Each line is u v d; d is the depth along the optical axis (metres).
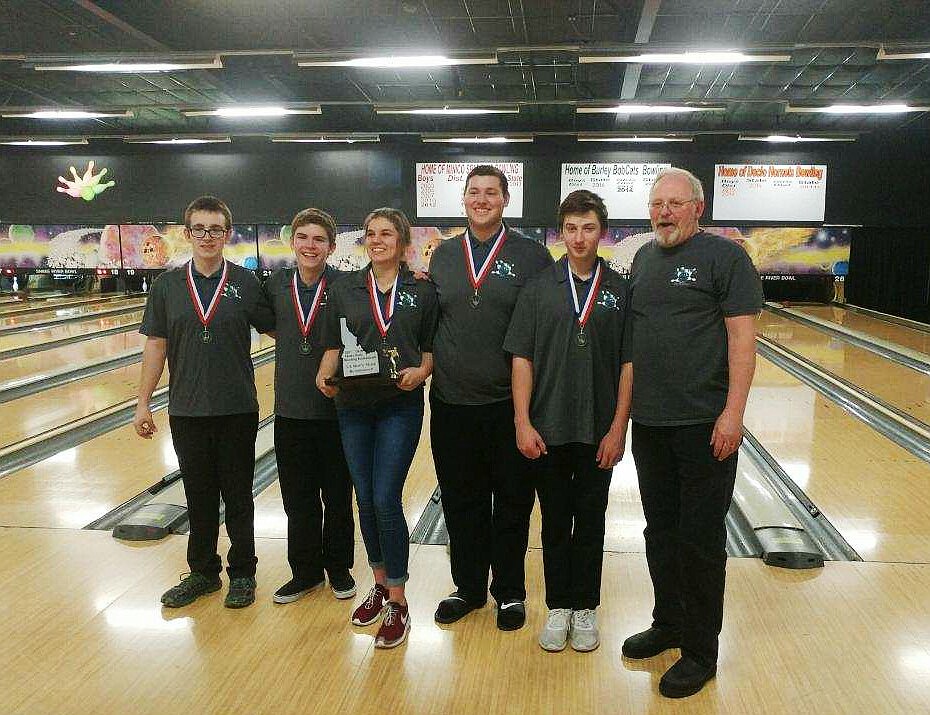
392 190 11.88
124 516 3.25
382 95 9.93
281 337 2.42
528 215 11.74
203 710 1.87
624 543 2.98
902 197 11.34
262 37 7.36
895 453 4.09
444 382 2.23
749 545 2.93
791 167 11.40
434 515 3.34
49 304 11.20
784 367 6.57
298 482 2.43
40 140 11.12
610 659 2.11
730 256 1.89
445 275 2.21
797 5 6.56
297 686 1.97
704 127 11.39
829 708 1.88
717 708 1.88
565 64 8.41
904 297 11.87
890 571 2.67
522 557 2.31
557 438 2.08
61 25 7.08
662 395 1.97
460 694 1.94
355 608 2.42
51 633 2.24
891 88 9.53
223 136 11.20
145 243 12.19
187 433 2.41
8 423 4.73
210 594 2.51
